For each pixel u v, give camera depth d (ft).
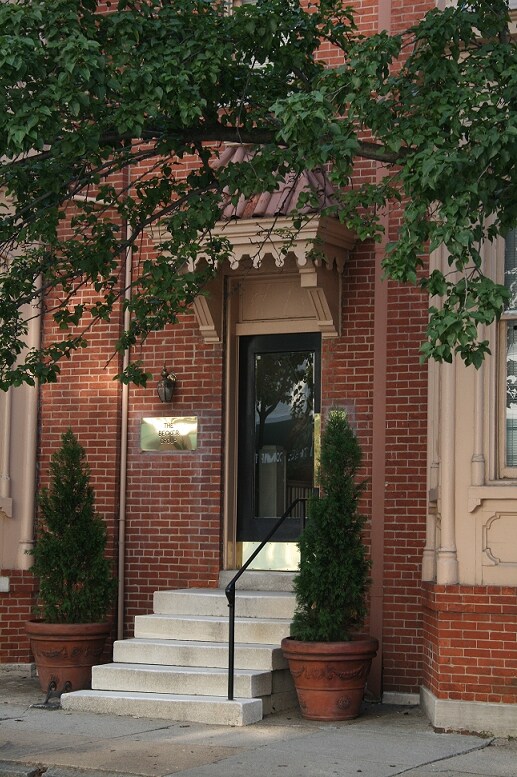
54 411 43.96
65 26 26.08
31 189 30.09
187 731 32.14
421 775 26.99
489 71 25.93
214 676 34.65
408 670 37.60
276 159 28.40
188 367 42.39
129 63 27.37
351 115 26.71
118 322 43.50
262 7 28.40
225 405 42.06
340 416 35.86
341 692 34.06
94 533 39.55
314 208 31.30
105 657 42.01
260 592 40.09
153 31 27.81
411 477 38.27
